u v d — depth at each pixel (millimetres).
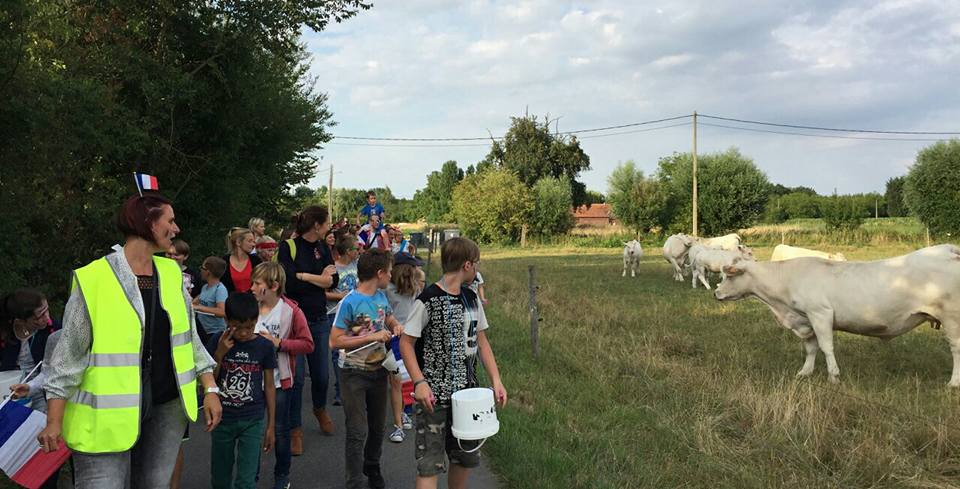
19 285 7996
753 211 48625
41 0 9555
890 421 6422
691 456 5621
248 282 6750
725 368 8953
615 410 6922
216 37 14336
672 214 51219
